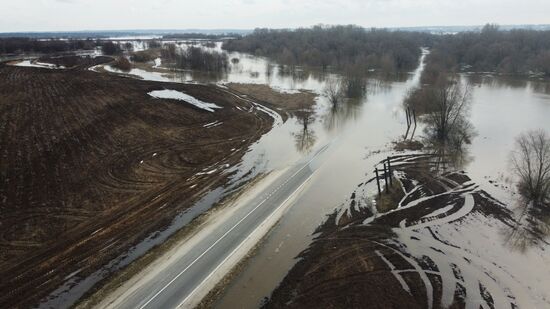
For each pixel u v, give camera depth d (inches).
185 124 2247.8
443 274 1056.2
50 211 1295.5
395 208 1386.6
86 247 1148.5
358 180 1622.8
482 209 1375.5
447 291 994.7
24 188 1382.9
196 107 2541.8
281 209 1390.3
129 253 1134.4
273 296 985.5
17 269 1048.8
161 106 2453.2
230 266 1094.4
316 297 976.3
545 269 1088.2
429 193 1491.1
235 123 2385.6
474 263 1104.2
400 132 2287.2
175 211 1359.5
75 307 942.4
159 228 1258.0
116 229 1240.2
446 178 1621.6
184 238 1211.2
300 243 1197.7
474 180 1600.6
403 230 1254.9
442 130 2103.8
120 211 1341.0
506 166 1728.6
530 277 1056.2
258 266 1096.2
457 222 1299.2
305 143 2095.2
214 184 1568.7
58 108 2242.9
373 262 1099.9
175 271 1071.6
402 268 1075.9
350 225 1285.7
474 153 1904.5
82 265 1076.5
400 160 1838.1
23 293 975.0
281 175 1669.5
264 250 1165.7
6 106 2180.1
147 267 1081.4
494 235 1234.0
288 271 1074.7
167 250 1152.8
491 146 1999.3
